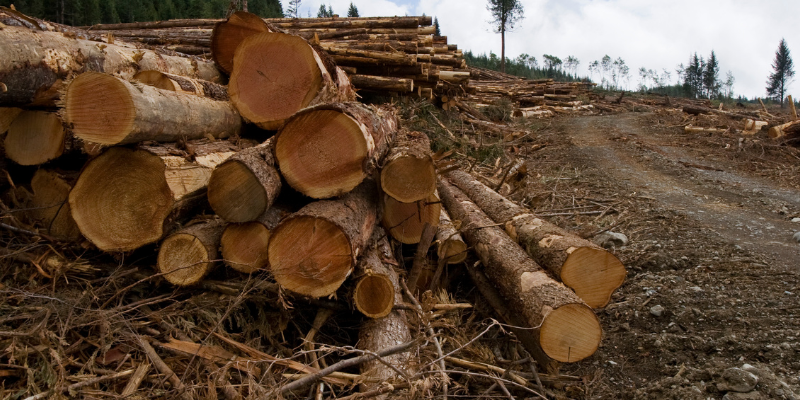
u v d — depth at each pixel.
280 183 2.79
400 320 2.84
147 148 2.66
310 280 2.56
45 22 3.35
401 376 2.40
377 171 3.36
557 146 11.26
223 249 2.75
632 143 11.48
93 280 2.69
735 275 3.89
